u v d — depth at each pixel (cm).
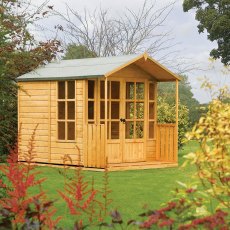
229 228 415
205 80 659
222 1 4097
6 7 848
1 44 812
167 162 1662
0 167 480
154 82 1691
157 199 1024
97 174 1431
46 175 1368
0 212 405
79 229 401
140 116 1655
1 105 842
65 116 1598
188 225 372
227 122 524
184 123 1967
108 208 913
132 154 1627
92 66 1591
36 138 1667
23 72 1697
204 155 512
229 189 520
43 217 414
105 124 1510
